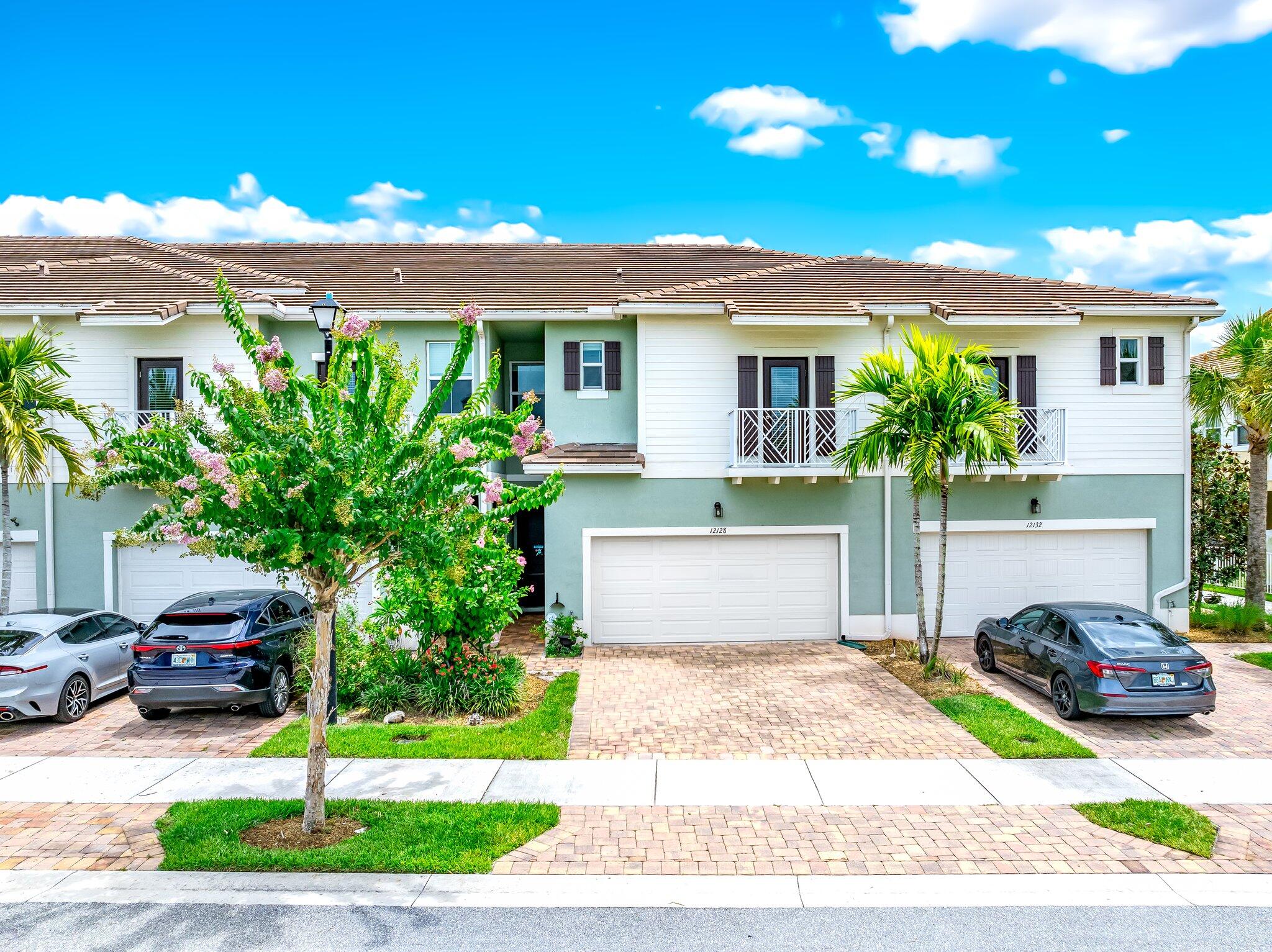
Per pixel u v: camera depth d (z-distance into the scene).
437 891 5.94
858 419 14.81
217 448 6.48
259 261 18.53
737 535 14.91
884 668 12.88
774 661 13.40
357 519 6.17
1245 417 15.21
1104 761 8.70
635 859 6.45
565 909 5.71
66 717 10.08
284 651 10.57
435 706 10.37
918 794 7.81
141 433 6.41
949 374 11.42
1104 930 5.43
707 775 8.31
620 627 14.84
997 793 7.82
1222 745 9.23
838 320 14.23
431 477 6.40
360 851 6.38
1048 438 14.98
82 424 14.07
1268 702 10.90
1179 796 7.73
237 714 10.53
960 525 15.05
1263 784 8.03
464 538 7.12
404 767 8.50
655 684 11.91
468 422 6.86
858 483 14.95
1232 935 5.38
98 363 14.22
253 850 6.38
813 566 15.02
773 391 15.20
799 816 7.30
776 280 16.52
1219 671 12.58
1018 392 15.24
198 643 9.74
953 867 6.33
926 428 11.48
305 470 6.14
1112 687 9.45
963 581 15.20
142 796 7.73
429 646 10.79
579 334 15.57
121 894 5.88
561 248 20.14
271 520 6.14
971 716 10.05
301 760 8.70
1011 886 6.04
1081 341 15.31
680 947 5.21
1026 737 9.34
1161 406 15.39
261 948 5.18
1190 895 5.92
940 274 17.28
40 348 12.24
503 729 9.69
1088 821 7.18
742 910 5.70
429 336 15.49
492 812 7.19
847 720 10.20
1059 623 10.67
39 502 14.18
